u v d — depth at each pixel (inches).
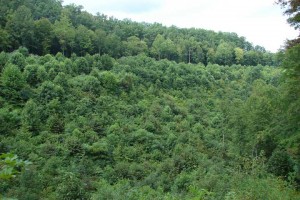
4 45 2726.4
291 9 519.2
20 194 751.7
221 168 858.8
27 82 2059.5
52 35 3127.5
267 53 5009.8
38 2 4212.6
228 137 1867.6
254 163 436.1
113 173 1320.1
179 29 5418.3
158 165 1422.2
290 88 558.6
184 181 818.2
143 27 5123.0
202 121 2256.4
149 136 1793.8
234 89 3083.2
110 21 4886.8
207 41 4963.1
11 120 1652.3
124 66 2733.8
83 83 2224.4
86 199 844.6
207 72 3265.3
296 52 514.6
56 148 1460.4
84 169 1326.3
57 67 2255.2
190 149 1486.2
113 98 2242.9
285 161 660.1
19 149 1326.3
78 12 4505.4
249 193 329.1
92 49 3408.0
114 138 1717.5
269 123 991.0
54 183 1057.5
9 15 3070.9
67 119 1812.3
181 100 2637.8
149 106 2315.5
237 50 4670.3
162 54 4195.4
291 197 348.8
